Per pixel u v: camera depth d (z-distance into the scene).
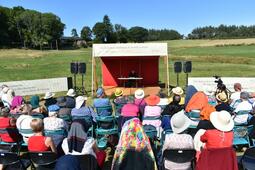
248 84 17.91
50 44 132.62
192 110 9.13
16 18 128.75
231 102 11.30
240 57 53.56
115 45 19.03
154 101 9.02
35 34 128.88
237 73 32.81
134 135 5.68
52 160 6.21
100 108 9.69
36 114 9.23
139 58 23.67
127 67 23.78
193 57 54.75
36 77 33.50
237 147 9.04
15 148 8.12
